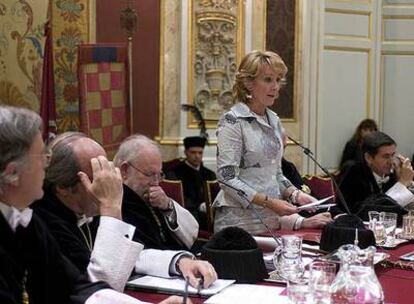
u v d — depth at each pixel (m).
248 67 3.73
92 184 2.52
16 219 2.09
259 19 7.41
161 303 2.31
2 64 5.98
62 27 6.50
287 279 2.64
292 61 7.79
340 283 2.18
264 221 3.78
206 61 7.15
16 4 6.03
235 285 2.62
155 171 3.18
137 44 6.87
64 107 6.54
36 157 2.04
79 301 2.27
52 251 2.25
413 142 8.96
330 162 8.47
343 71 8.52
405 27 8.88
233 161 3.68
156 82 6.97
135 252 2.51
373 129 8.31
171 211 3.29
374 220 3.64
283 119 7.80
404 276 2.90
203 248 2.79
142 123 6.93
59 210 2.57
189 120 7.05
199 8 7.07
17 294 2.05
